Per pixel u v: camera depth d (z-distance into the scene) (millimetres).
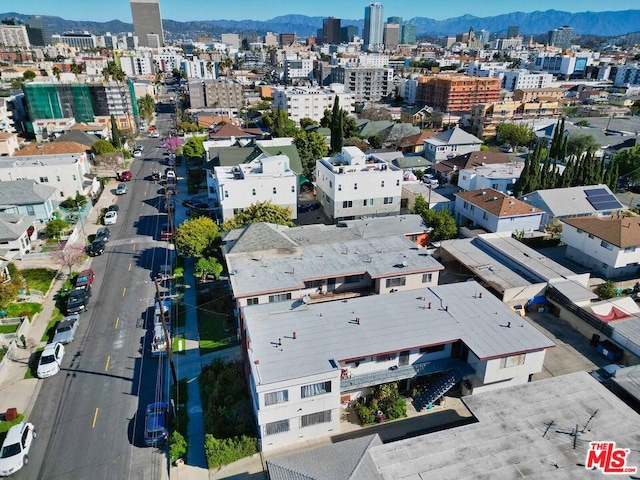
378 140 113375
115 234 64188
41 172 71938
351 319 34688
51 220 63625
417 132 114000
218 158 73500
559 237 59656
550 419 27156
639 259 49312
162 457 29484
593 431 26250
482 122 136000
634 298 47062
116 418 32531
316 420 29500
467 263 49250
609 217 56562
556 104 148500
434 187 79125
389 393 31859
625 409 27953
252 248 45500
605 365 37281
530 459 24391
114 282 51031
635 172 81500
